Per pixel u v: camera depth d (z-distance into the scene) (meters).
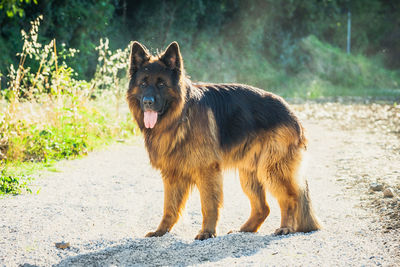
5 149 9.16
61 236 5.34
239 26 34.47
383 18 48.66
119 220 6.08
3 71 17.09
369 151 10.66
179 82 5.44
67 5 21.66
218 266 4.27
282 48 37.31
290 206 5.71
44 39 19.72
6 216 6.00
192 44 31.23
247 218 6.45
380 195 6.81
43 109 11.44
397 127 14.60
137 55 5.65
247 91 6.07
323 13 39.50
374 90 36.12
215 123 5.64
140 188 7.75
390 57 48.94
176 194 5.70
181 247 5.07
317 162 9.84
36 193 7.15
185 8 29.95
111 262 4.62
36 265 4.52
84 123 11.38
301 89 33.09
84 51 21.86
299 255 4.51
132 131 12.77
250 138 5.84
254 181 6.05
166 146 5.48
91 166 9.17
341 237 5.05
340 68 39.41
